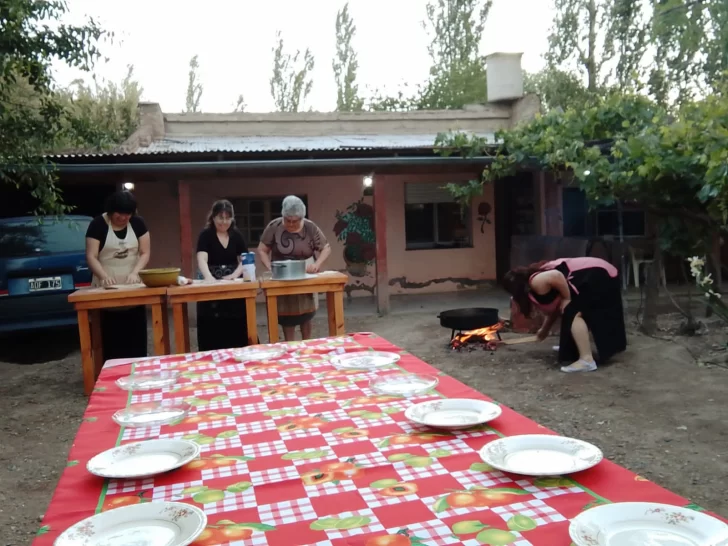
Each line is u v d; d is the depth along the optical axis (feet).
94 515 4.46
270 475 5.27
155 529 4.30
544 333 21.15
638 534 3.88
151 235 37.70
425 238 41.96
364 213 40.55
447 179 41.47
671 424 14.79
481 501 4.54
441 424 6.14
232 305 18.61
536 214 38.88
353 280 40.68
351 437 6.14
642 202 22.52
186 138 39.81
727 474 11.85
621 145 22.08
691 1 18.56
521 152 27.35
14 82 22.72
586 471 5.00
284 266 17.71
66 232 24.94
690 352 21.08
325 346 11.04
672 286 36.99
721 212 19.45
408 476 5.09
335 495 4.79
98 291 17.10
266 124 41.78
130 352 18.81
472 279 42.19
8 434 16.05
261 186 39.09
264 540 4.10
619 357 21.15
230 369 9.65
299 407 7.33
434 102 82.12
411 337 26.50
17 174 22.85
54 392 19.72
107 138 25.76
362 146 32.99
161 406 7.49
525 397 17.48
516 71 45.68
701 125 19.81
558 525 4.10
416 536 4.05
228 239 19.45
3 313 23.88
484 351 23.16
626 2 26.17
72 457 5.94
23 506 11.87
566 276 20.02
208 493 4.96
